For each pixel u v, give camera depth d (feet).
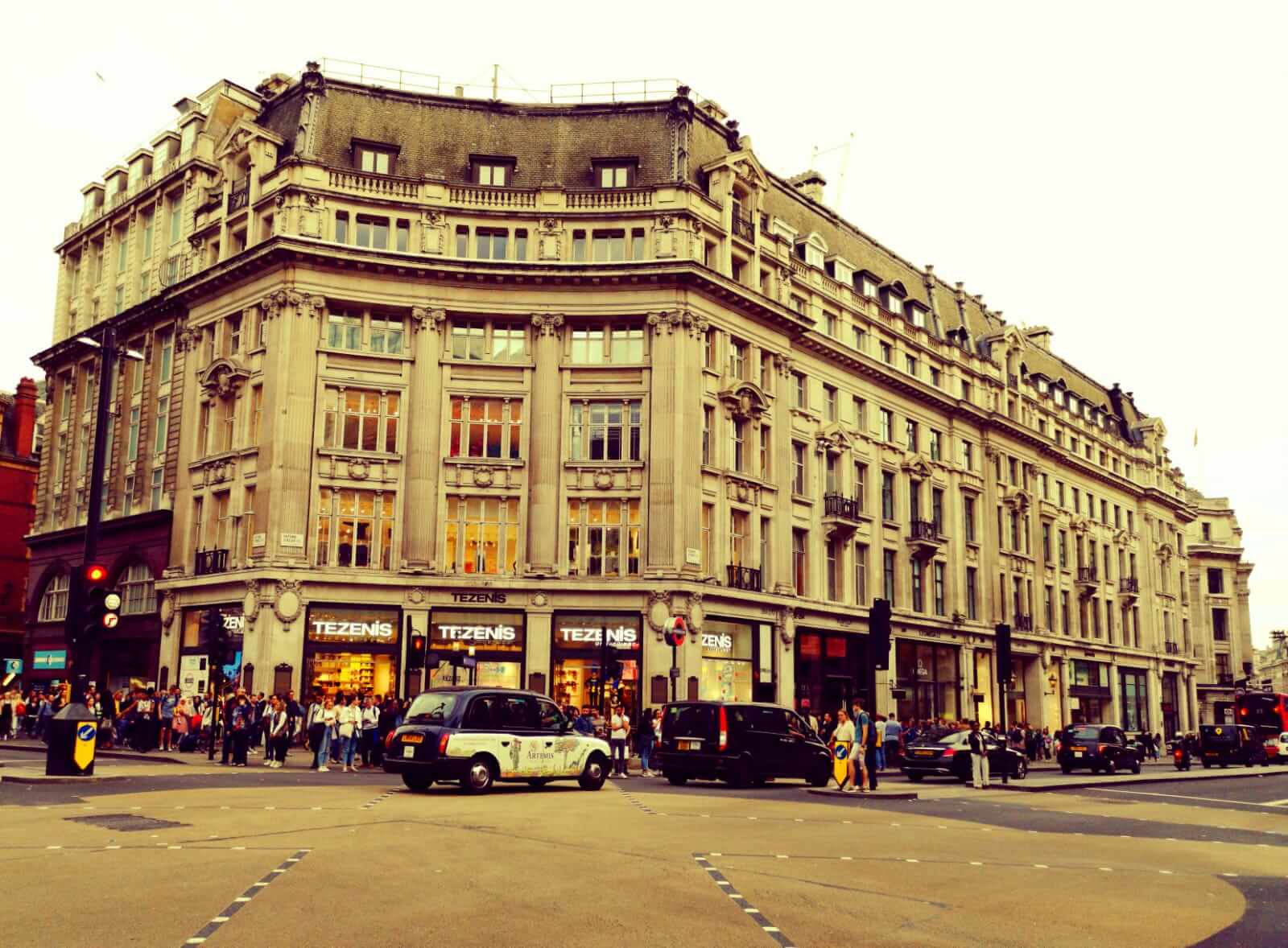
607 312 127.54
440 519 123.44
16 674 152.56
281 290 122.21
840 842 46.16
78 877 32.32
